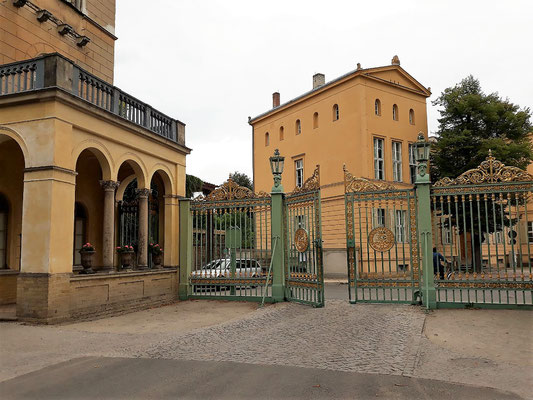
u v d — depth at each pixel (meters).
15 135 10.55
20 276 10.07
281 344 7.72
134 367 6.43
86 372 6.20
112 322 10.50
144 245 13.92
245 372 6.12
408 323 9.06
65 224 10.40
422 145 11.47
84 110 11.12
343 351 7.14
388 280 11.62
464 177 11.07
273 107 34.69
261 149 34.53
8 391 5.44
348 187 12.16
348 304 11.68
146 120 14.16
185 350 7.41
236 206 14.08
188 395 5.21
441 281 11.00
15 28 14.10
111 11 19.36
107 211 12.30
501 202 10.78
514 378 5.74
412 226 11.51
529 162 25.38
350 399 5.02
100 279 11.37
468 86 27.42
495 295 13.79
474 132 26.41
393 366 6.28
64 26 15.85
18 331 9.03
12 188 12.94
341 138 27.23
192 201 14.92
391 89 27.73
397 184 27.03
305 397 5.10
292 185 31.16
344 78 26.88
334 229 26.20
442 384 5.53
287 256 13.06
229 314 11.48
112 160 12.45
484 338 7.92
